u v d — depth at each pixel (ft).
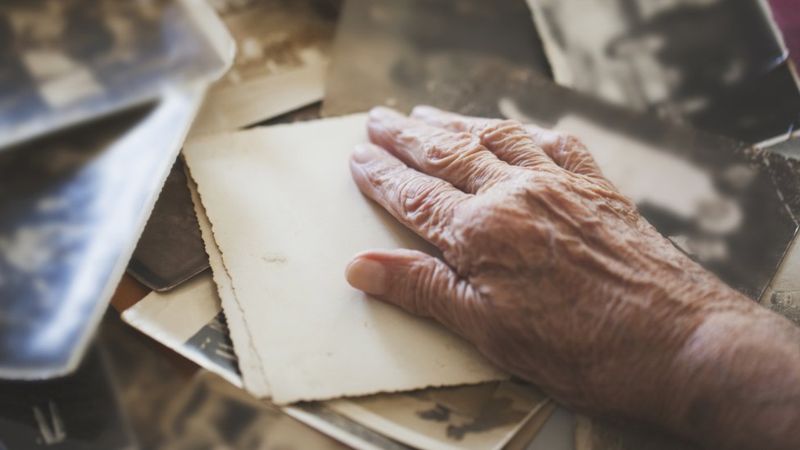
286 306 1.64
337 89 1.96
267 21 2.08
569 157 1.72
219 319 1.65
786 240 1.77
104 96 1.66
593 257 1.54
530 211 1.55
